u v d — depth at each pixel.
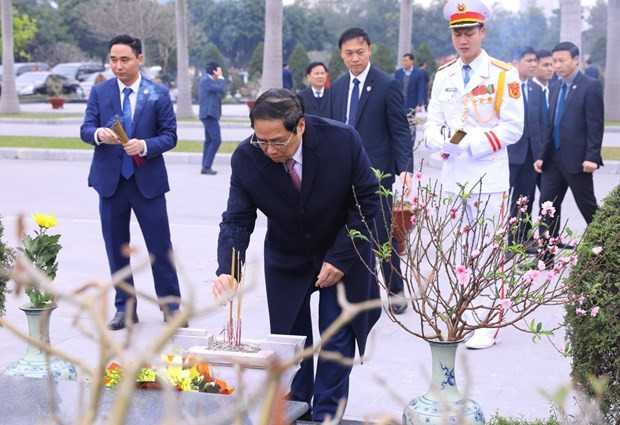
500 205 6.09
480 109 6.07
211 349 4.29
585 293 4.02
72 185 13.94
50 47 59.28
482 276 4.34
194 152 17.62
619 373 3.90
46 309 4.76
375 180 4.35
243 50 64.94
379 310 4.59
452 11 6.11
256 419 3.43
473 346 6.02
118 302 6.54
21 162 17.25
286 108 4.00
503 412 4.94
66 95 44.81
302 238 4.38
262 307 7.14
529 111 9.06
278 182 4.25
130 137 6.50
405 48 29.67
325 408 4.32
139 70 6.62
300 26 63.84
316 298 7.55
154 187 6.51
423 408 4.08
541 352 5.98
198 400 3.60
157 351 1.52
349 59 6.97
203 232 10.31
